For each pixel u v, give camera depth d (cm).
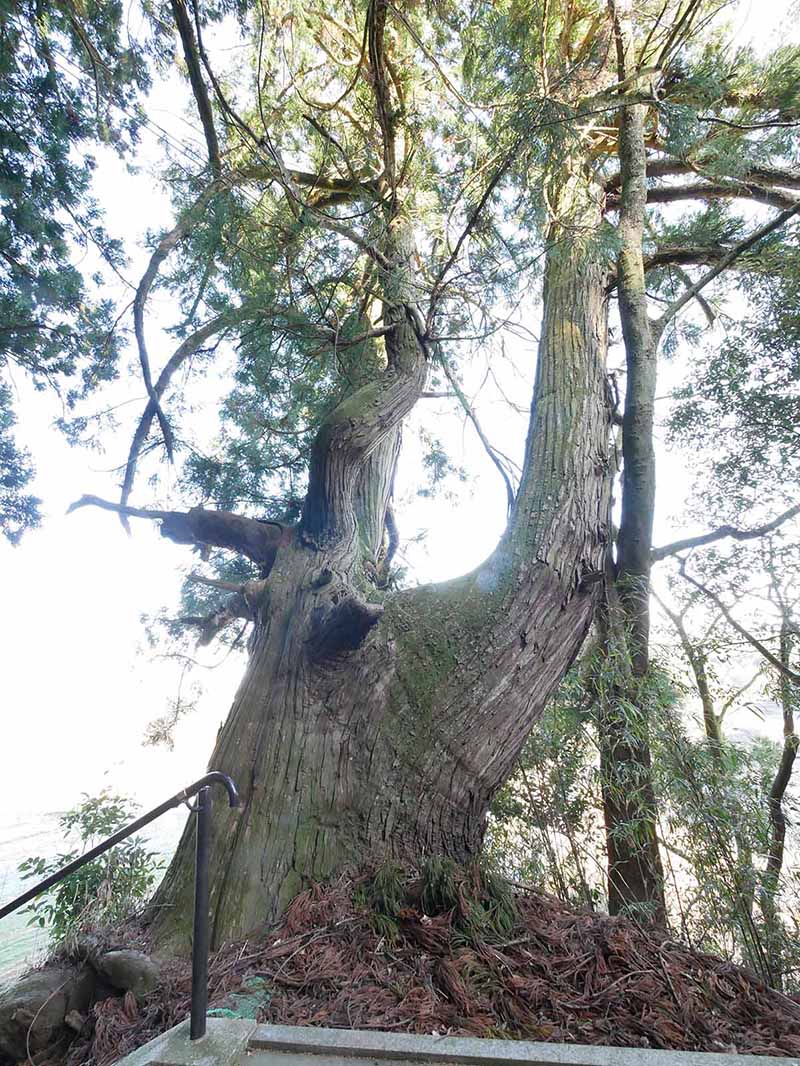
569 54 544
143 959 246
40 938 398
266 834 301
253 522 441
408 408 464
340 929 261
